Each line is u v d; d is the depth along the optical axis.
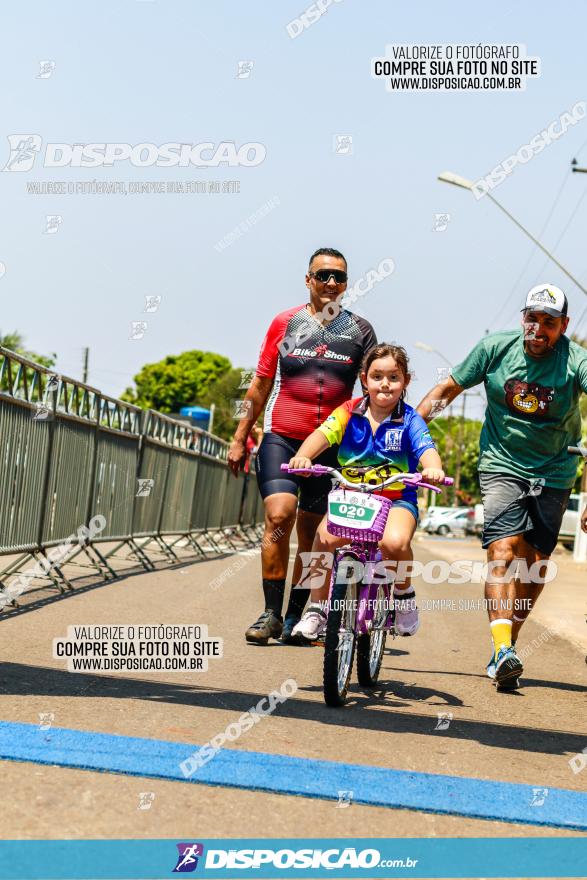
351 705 5.05
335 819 3.23
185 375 77.88
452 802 3.45
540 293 5.81
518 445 6.05
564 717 5.16
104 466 10.42
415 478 5.10
